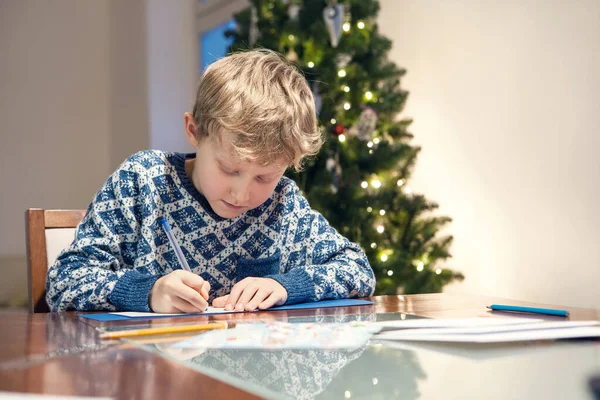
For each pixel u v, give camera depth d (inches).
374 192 104.1
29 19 161.8
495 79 103.0
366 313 33.5
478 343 23.6
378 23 130.3
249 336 24.8
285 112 39.4
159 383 17.3
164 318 32.0
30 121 160.9
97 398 15.6
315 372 18.6
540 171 95.0
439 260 114.0
